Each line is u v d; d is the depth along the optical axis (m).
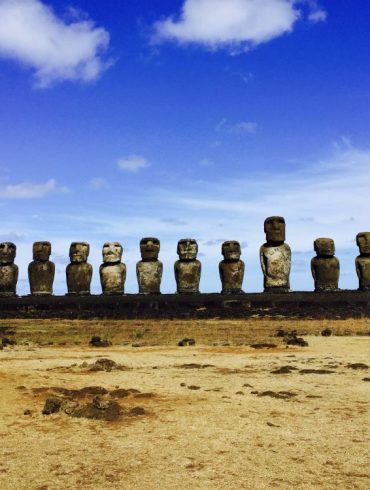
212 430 10.51
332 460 8.90
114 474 8.38
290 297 36.41
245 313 35.88
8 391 13.45
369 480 8.11
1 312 42.16
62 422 11.09
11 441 9.95
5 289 44.59
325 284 37.25
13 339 27.28
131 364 18.59
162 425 10.85
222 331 29.33
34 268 43.59
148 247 41.44
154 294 40.31
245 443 9.74
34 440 10.00
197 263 40.44
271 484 7.99
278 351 21.66
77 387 14.34
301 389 14.09
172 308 38.88
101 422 11.10
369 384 14.58
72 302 41.34
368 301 35.09
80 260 42.75
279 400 12.84
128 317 37.38
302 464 8.73
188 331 29.78
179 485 7.97
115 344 25.55
